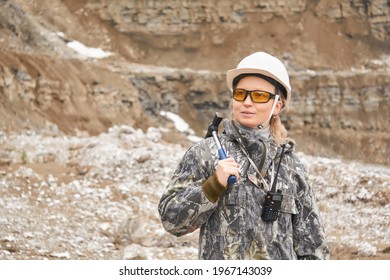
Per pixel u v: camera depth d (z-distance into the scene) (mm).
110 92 48625
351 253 15523
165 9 61531
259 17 63469
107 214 17938
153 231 16016
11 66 41469
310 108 59781
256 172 5164
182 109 54969
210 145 5242
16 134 35188
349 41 64188
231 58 60750
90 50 55750
